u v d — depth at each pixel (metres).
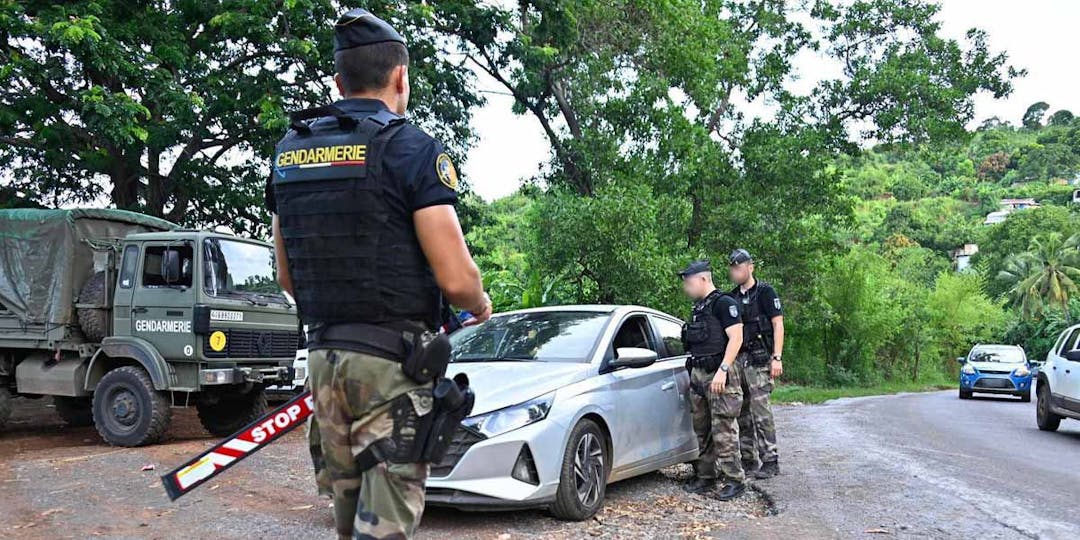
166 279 9.50
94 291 10.13
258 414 10.78
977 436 11.97
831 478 7.66
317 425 2.39
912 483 7.47
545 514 5.93
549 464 5.50
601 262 16.97
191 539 5.22
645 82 19.48
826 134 24.48
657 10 19.83
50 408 14.05
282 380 10.52
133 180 17.05
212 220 18.78
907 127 23.97
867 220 126.94
